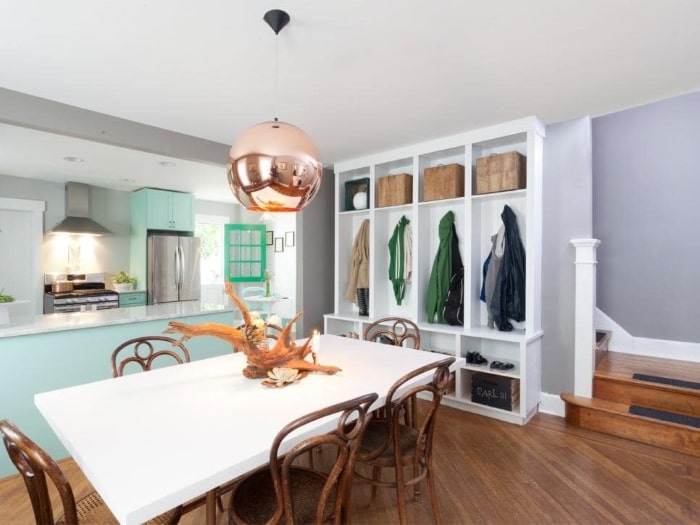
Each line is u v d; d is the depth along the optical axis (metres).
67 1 1.61
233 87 2.45
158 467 1.05
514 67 2.21
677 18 1.74
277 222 6.62
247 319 1.81
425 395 3.63
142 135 3.09
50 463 0.94
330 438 1.15
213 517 1.34
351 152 3.95
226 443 1.19
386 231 4.23
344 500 1.36
